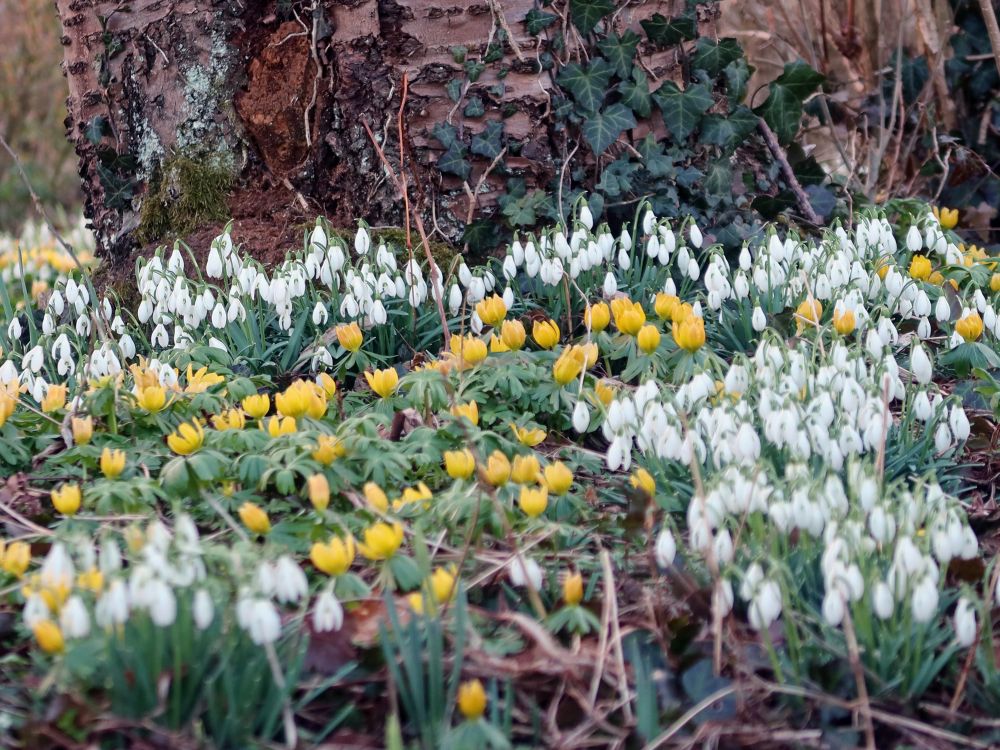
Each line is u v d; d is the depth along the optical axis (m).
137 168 5.50
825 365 3.13
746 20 8.95
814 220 5.59
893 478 3.25
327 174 5.20
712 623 2.47
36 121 16.06
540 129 5.02
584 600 2.49
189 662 2.08
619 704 2.24
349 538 2.37
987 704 2.31
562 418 3.65
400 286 4.27
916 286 4.17
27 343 5.01
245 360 4.19
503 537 2.69
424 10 4.93
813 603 2.54
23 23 15.77
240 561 2.16
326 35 5.04
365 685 2.28
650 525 2.68
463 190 5.02
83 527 2.70
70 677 2.05
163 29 5.32
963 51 7.30
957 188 7.10
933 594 2.14
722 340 4.26
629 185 5.07
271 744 2.08
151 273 4.34
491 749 2.07
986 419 3.74
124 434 3.43
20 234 12.51
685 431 2.80
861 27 7.91
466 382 3.49
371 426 3.04
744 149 5.64
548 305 4.58
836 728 2.23
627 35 5.05
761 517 2.59
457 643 2.15
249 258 4.18
